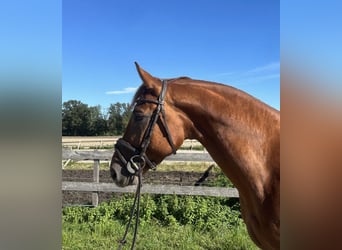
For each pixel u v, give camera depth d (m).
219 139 2.05
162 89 2.11
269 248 2.05
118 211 5.36
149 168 2.19
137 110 2.12
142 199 5.35
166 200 5.36
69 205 5.88
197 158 5.51
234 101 2.08
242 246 4.12
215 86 2.15
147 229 4.83
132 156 2.11
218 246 4.21
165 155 2.12
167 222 5.05
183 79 2.25
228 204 5.43
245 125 2.04
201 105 2.08
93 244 4.34
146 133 2.09
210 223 4.82
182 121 2.12
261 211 2.00
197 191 5.16
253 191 2.01
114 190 5.55
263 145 2.02
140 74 2.14
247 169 2.00
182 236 4.49
